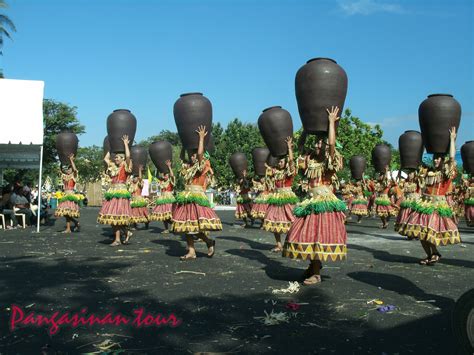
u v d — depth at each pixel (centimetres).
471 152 1427
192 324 414
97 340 372
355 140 2514
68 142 1270
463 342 314
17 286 562
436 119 737
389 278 627
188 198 749
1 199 1537
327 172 570
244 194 1526
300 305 480
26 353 344
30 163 1738
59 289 546
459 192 1495
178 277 621
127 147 954
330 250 548
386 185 1514
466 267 731
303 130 596
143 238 1118
